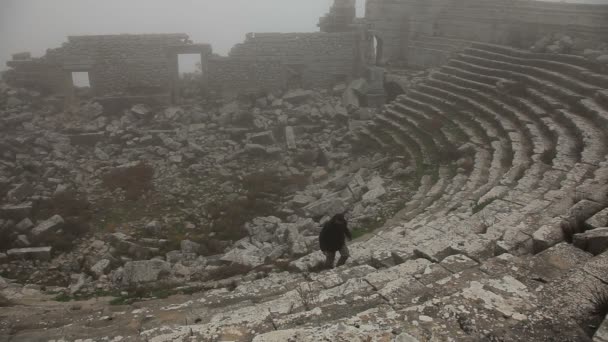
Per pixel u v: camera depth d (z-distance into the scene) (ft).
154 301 29.32
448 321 14.97
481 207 34.78
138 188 57.36
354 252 32.76
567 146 44.93
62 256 42.34
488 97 65.77
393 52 102.01
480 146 54.80
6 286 35.42
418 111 72.23
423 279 19.88
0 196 53.62
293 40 92.79
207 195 56.54
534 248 22.11
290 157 68.80
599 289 16.10
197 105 89.51
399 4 97.81
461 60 82.12
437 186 48.47
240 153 69.51
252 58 92.17
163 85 90.43
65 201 53.11
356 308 17.92
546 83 61.11
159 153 68.59
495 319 14.94
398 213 43.70
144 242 44.78
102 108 85.15
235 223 48.98
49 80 87.51
